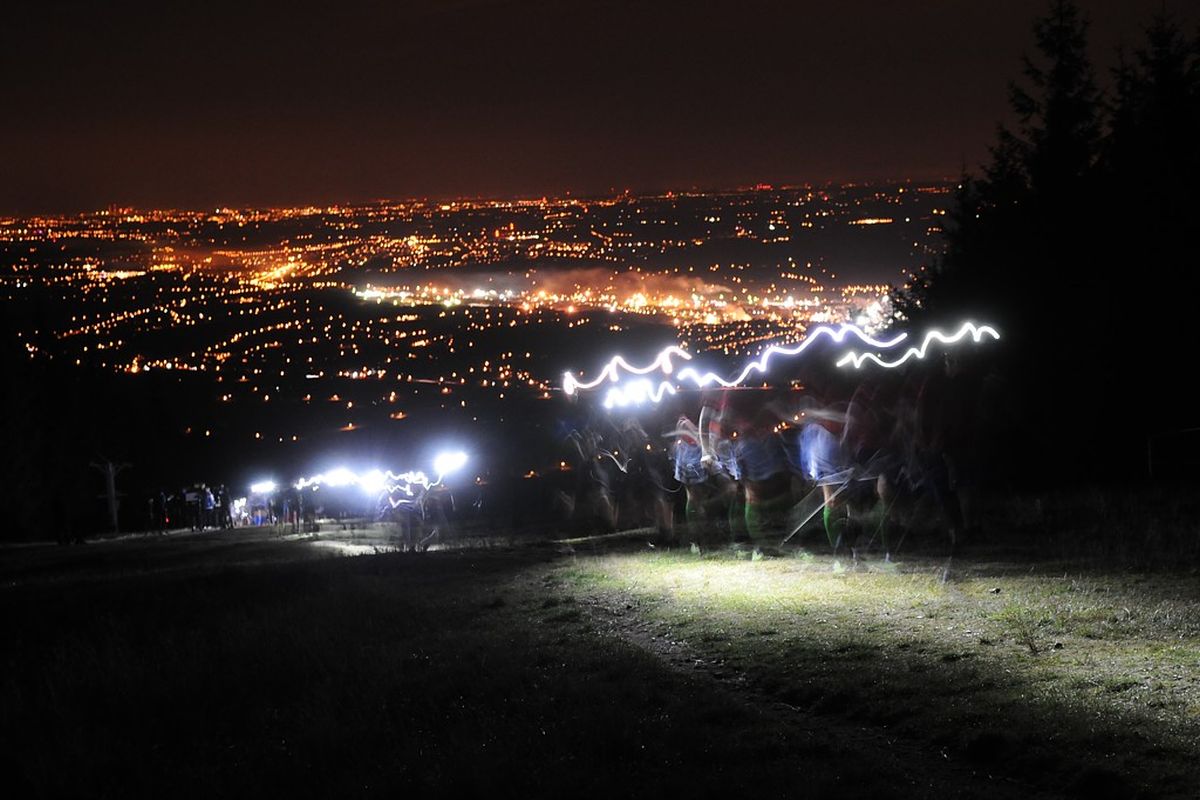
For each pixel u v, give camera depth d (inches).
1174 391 1015.0
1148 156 1087.0
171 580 883.4
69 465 3009.4
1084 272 1106.1
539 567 769.6
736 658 424.5
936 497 642.8
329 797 333.1
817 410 685.3
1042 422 1032.8
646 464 954.1
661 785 299.3
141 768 393.1
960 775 288.7
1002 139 1275.8
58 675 542.6
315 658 503.5
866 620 458.6
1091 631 401.7
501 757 333.1
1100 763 276.8
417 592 684.1
